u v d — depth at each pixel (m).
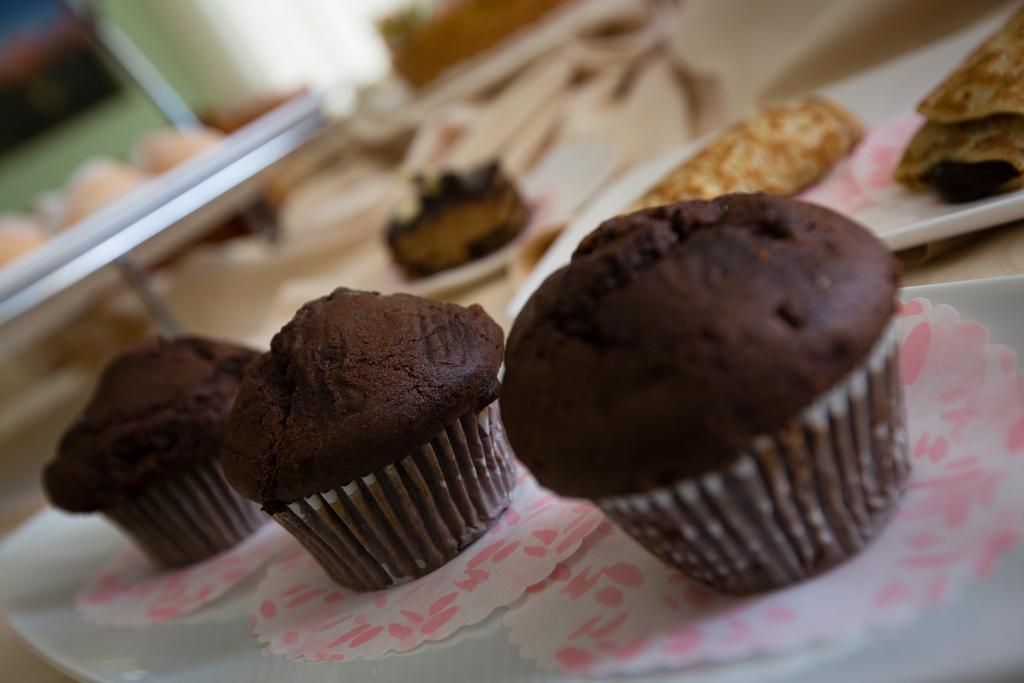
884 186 0.37
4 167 1.02
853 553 0.24
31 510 0.53
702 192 0.39
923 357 0.27
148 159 0.63
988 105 0.32
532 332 0.25
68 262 0.48
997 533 0.22
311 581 0.33
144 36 1.06
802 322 0.22
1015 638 0.20
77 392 0.67
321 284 0.54
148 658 0.33
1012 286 0.27
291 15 1.11
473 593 0.29
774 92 0.54
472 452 0.30
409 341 0.30
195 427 0.37
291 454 0.29
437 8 0.86
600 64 0.71
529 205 0.54
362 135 0.80
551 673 0.25
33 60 0.99
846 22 0.51
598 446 0.23
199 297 0.62
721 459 0.22
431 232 0.49
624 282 0.24
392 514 0.30
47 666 0.37
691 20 0.62
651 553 0.26
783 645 0.22
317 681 0.28
